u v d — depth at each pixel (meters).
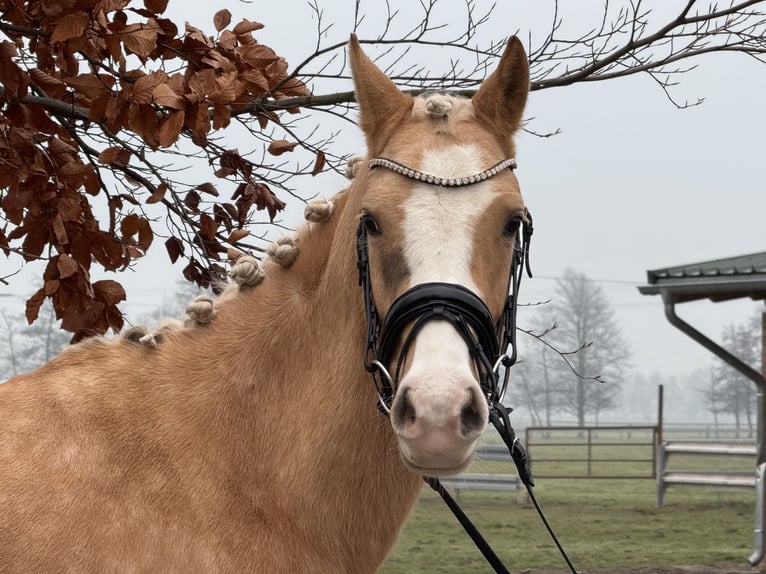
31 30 4.24
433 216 2.46
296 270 2.92
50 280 4.12
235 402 2.81
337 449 2.72
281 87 5.13
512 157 2.70
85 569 2.54
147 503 2.66
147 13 4.28
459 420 2.25
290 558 2.70
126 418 2.76
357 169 3.07
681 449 13.76
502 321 2.66
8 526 2.54
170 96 3.98
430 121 2.64
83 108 4.79
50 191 4.14
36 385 2.83
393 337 2.45
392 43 5.36
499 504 14.27
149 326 3.01
